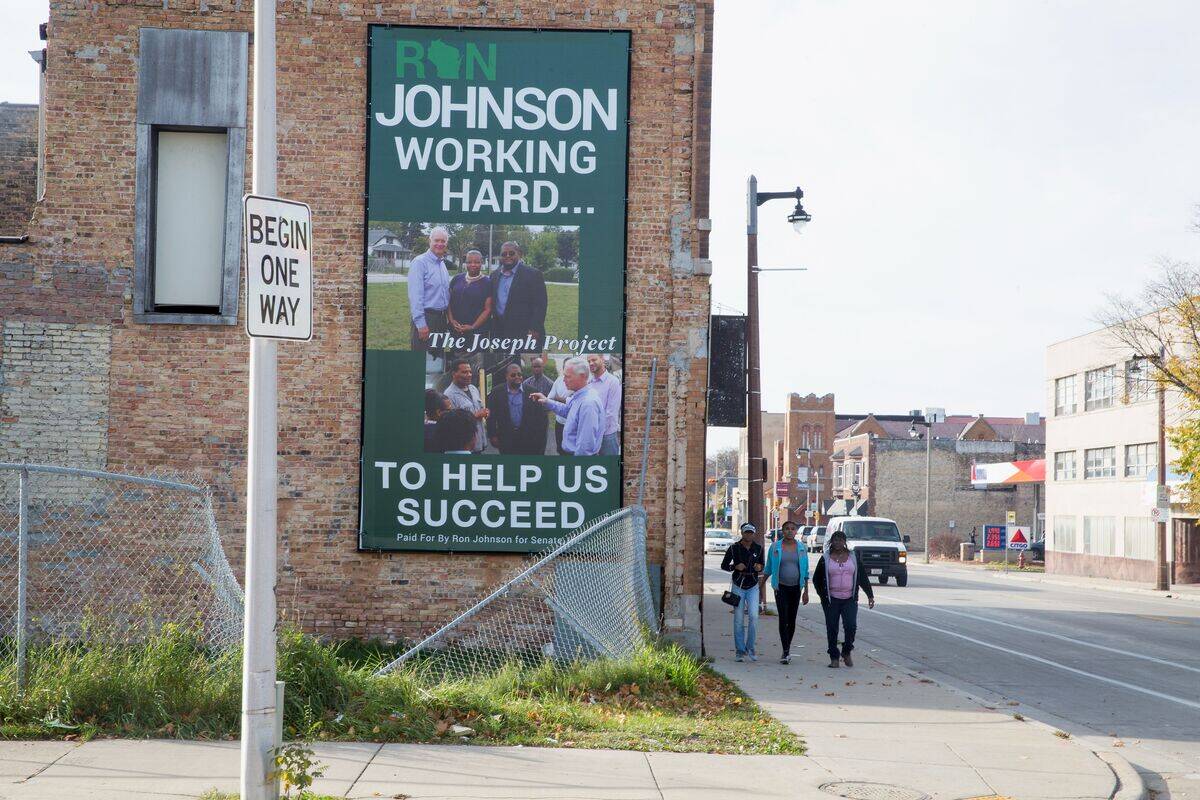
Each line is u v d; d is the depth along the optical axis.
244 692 6.33
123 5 14.48
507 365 14.66
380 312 14.58
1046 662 16.84
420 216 14.67
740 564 15.73
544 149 14.80
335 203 14.62
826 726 10.31
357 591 14.35
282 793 6.85
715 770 8.26
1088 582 45.56
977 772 8.53
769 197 24.81
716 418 23.91
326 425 14.46
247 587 6.38
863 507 85.62
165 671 9.16
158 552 14.10
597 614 14.08
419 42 14.75
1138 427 47.84
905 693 12.59
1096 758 9.10
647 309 14.80
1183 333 37.34
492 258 14.72
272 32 6.56
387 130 14.67
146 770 7.54
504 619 14.34
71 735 8.55
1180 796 8.59
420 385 14.57
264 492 6.38
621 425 14.69
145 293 14.34
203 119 14.45
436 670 12.48
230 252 14.41
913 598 31.34
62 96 14.40
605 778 7.87
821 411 104.19
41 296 14.27
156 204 14.55
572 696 11.12
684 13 14.92
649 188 14.86
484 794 7.29
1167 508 40.84
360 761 8.07
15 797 6.84
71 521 14.02
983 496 86.06
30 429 14.17
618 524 14.36
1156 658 17.50
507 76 14.80
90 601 12.72
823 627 21.67
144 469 14.24
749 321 24.17
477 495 14.52
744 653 15.70
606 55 14.86
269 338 6.39
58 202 14.35
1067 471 55.84
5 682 9.00
